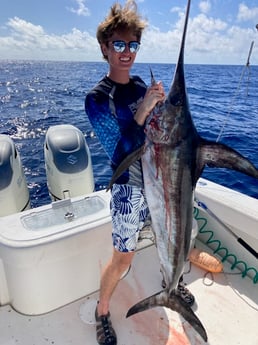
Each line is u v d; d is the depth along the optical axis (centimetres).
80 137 292
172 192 137
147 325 194
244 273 237
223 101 1255
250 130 777
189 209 141
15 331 189
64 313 202
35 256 183
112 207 176
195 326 156
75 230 194
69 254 195
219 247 256
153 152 136
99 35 161
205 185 269
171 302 157
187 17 114
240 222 230
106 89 161
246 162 120
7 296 206
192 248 253
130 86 168
